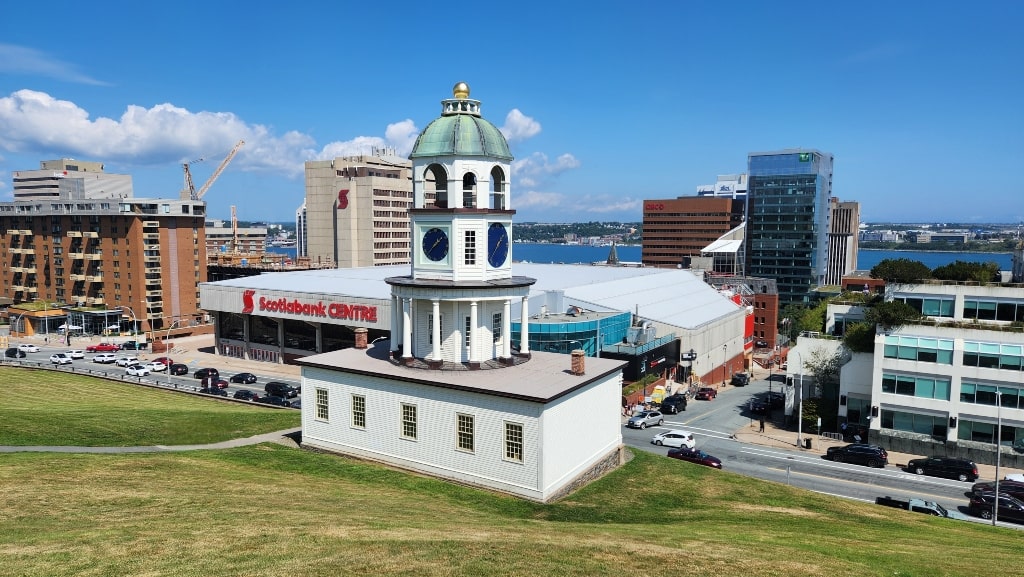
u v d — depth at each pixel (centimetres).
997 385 6138
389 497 3353
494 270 4075
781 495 4281
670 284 12638
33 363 10456
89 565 2047
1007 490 5025
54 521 2531
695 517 3584
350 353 4478
